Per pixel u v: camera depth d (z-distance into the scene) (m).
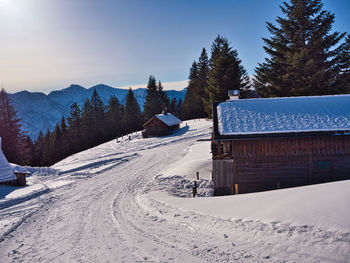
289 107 17.05
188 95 94.50
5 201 17.12
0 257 8.57
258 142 15.29
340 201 7.41
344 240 5.72
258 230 7.26
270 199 9.57
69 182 23.31
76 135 77.56
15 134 48.56
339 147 14.74
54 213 13.87
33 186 22.42
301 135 14.41
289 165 15.11
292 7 33.94
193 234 8.27
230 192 15.87
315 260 5.41
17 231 11.23
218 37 58.62
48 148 84.88
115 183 21.36
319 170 14.91
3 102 47.88
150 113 89.75
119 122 88.88
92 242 9.03
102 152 48.41
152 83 90.94
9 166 24.11
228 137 14.88
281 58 35.59
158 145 43.22
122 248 8.07
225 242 7.18
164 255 7.11
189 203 12.06
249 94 46.72
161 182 19.89
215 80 46.47
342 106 16.34
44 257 8.16
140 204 14.02
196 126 60.97
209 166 22.69
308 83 31.06
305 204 7.93
